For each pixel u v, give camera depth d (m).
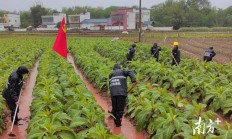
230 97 9.59
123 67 17.62
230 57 24.42
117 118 8.66
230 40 42.72
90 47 27.42
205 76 12.12
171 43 38.41
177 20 96.50
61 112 7.40
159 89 9.54
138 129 8.19
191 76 12.36
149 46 25.97
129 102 9.69
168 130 6.71
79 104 8.05
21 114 10.17
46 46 31.06
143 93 9.37
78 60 19.81
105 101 11.54
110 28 82.12
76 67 19.88
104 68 13.62
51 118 7.19
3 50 25.53
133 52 18.09
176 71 13.42
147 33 58.09
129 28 83.62
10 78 8.66
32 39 43.97
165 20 98.50
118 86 8.52
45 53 22.27
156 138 6.81
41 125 6.46
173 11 98.06
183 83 11.58
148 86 10.51
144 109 8.15
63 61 16.42
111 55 22.66
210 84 10.52
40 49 28.22
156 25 100.19
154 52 18.84
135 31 64.00
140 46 25.84
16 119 8.97
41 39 43.59
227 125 6.53
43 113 7.40
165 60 19.31
